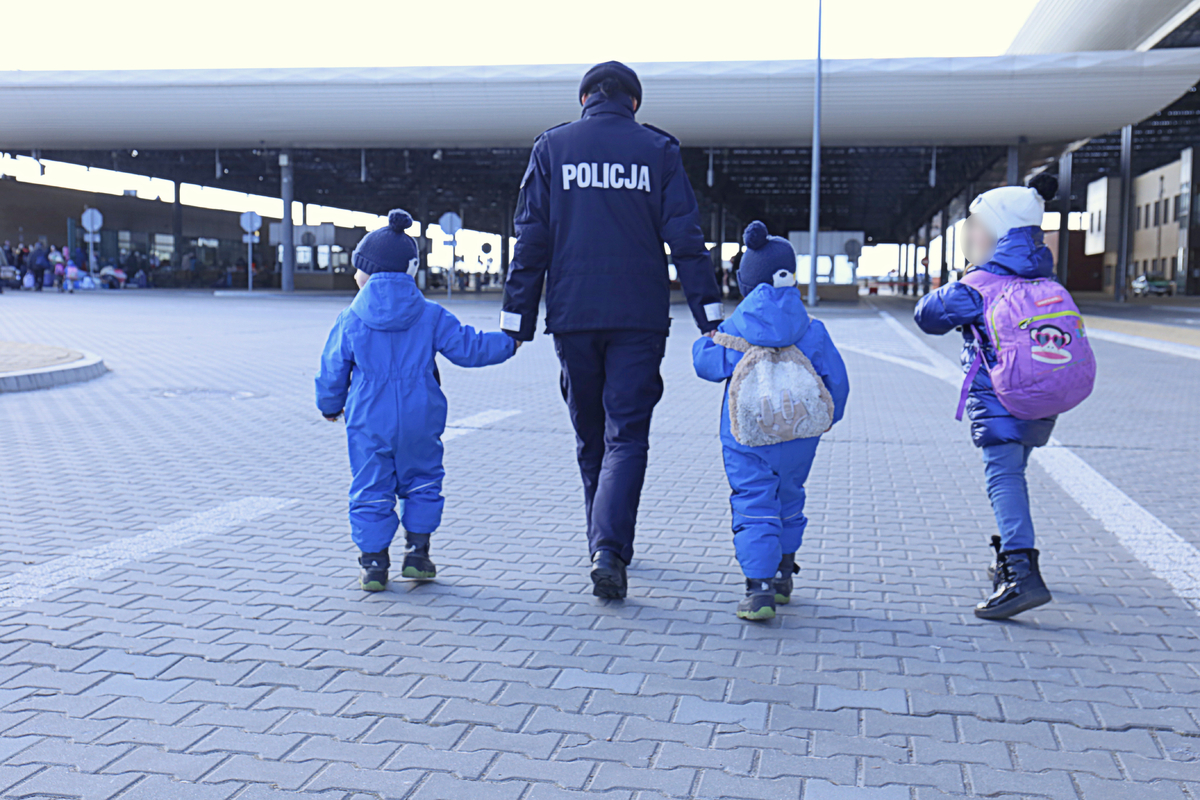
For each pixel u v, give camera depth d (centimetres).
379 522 404
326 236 4944
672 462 711
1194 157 6162
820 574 443
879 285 8975
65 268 3866
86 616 371
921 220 8156
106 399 991
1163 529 528
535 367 1412
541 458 721
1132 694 313
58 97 3800
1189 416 965
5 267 3859
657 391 406
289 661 330
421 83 3628
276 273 5562
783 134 3681
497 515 546
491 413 952
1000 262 385
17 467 658
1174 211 6806
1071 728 288
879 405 1051
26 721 283
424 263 5209
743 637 361
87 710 291
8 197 4734
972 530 526
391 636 356
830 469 697
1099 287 7238
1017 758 269
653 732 282
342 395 414
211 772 255
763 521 374
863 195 6519
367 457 404
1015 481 388
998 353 373
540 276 406
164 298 3469
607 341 399
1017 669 334
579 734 280
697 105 3531
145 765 258
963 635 367
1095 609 399
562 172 394
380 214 6919
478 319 2489
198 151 4622
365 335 399
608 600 400
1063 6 4019
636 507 398
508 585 420
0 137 4069
